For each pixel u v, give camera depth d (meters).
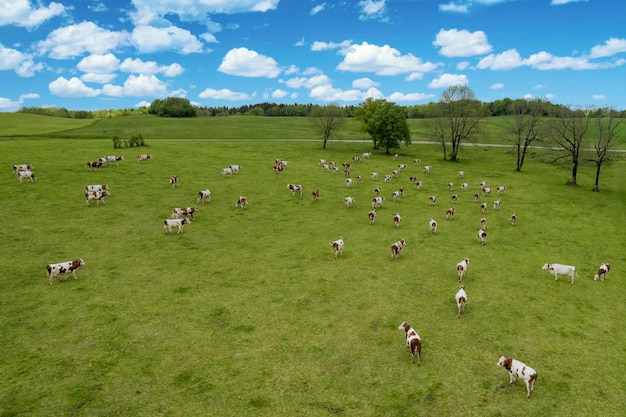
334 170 63.00
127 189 44.69
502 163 77.88
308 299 23.02
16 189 41.69
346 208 43.31
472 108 79.19
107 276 25.17
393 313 21.66
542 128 68.88
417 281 25.80
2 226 32.44
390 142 85.75
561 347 18.78
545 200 50.00
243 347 18.28
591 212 45.19
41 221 34.03
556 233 37.41
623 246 34.28
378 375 16.55
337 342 18.83
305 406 14.73
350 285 24.95
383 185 55.12
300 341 18.84
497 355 18.06
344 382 16.08
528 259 30.48
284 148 84.62
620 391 15.77
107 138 84.44
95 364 16.80
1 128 102.88
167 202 41.44
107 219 35.53
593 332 20.20
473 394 15.50
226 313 21.23
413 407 14.77
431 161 77.88
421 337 19.42
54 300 22.03
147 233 33.00
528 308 22.62
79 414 14.05
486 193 51.56
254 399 15.03
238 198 44.88
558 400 15.23
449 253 31.11
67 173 48.50
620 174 66.62
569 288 25.55
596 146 56.72
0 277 24.38
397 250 29.78
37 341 18.25
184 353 17.72
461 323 20.77
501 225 39.22
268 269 27.09
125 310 21.22
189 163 60.25
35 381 15.64
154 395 15.11
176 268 26.73
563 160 71.69
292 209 42.03
